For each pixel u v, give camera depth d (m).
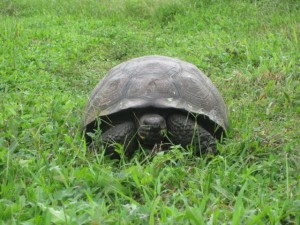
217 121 3.36
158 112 3.29
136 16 9.41
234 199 2.69
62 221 2.31
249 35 7.12
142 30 8.47
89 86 5.42
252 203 2.59
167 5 9.06
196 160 3.21
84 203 2.54
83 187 2.77
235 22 7.93
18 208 2.46
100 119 3.35
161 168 3.01
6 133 3.49
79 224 2.29
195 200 2.62
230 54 6.17
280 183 2.96
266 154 3.36
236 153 3.34
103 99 3.40
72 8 10.12
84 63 6.46
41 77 5.56
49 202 2.57
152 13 9.20
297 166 3.07
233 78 5.29
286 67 5.32
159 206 2.54
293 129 3.87
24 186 2.69
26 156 3.16
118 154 3.35
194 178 2.95
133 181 2.87
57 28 8.44
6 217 2.40
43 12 10.05
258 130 3.75
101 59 6.71
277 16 7.73
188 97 3.33
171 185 2.89
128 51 7.05
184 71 3.54
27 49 6.86
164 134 3.25
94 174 2.84
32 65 6.07
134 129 3.34
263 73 5.26
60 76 5.79
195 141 3.31
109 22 8.91
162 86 3.32
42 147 3.33
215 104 3.47
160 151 3.22
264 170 3.05
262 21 7.68
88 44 7.27
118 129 3.31
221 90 4.98
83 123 3.51
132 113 3.32
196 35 7.70
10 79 5.35
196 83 3.45
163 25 8.68
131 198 2.66
